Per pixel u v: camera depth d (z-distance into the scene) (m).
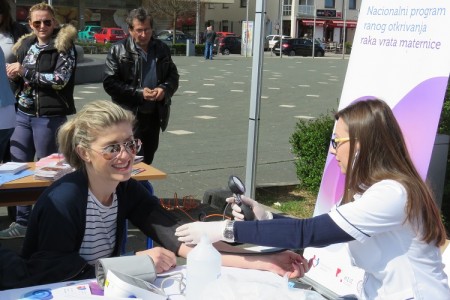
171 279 2.39
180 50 38.00
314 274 3.96
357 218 2.14
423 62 3.43
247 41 37.56
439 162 4.38
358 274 3.63
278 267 2.54
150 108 5.20
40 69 4.74
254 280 2.25
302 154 6.14
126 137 2.47
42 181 3.70
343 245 3.79
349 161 2.23
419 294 2.17
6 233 4.81
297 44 42.34
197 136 9.73
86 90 15.58
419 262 2.19
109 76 5.14
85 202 2.52
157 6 43.44
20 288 2.25
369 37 3.94
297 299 2.00
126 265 2.29
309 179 6.07
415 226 2.16
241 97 15.11
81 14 47.56
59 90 4.84
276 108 13.50
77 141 2.47
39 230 2.52
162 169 7.33
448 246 3.17
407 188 2.13
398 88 3.58
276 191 6.39
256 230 2.31
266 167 7.66
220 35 44.94
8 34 5.14
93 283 2.28
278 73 24.11
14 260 2.43
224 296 1.98
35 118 4.85
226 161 7.90
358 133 2.19
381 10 3.86
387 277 2.21
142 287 2.16
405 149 2.21
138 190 2.81
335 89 17.94
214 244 2.69
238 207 2.63
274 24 57.00
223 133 10.08
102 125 2.42
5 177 3.77
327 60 37.41
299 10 56.06
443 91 3.26
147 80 5.17
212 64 28.45
